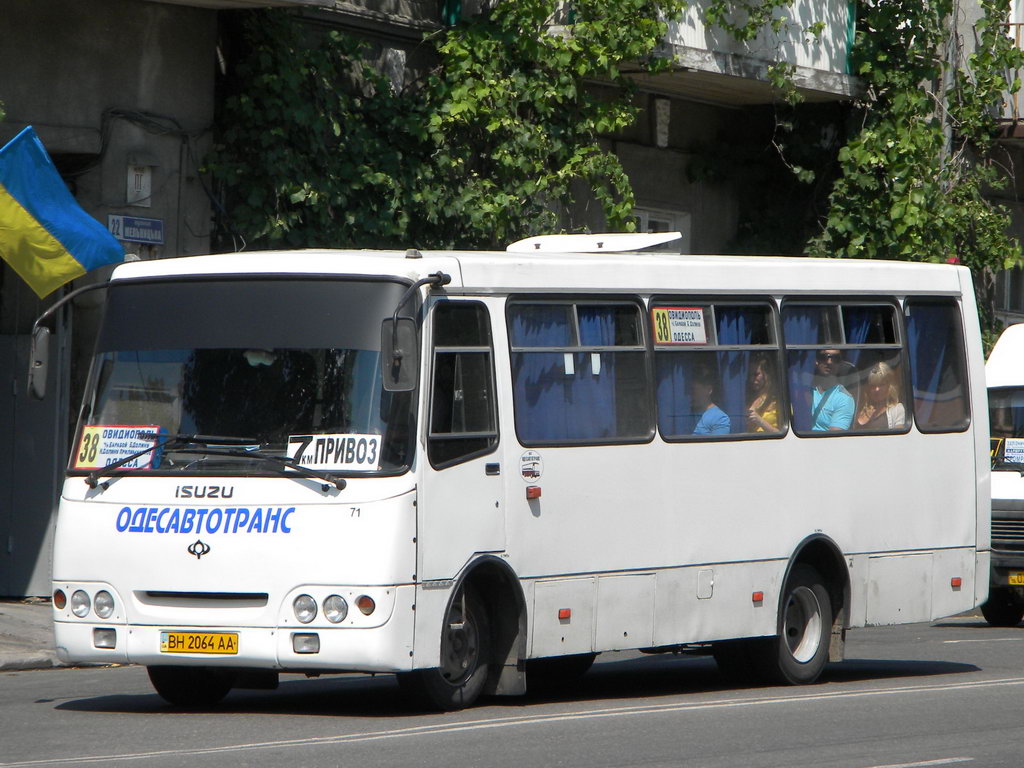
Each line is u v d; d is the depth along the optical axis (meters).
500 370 37.06
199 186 60.59
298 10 62.44
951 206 82.75
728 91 79.44
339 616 33.97
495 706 38.06
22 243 52.97
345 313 35.38
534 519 37.41
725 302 42.69
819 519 43.91
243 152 61.50
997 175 88.88
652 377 40.53
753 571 42.25
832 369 44.97
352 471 34.44
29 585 59.34
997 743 32.97
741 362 42.78
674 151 80.69
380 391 34.75
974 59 87.38
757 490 42.47
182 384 36.06
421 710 36.84
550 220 69.25
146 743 31.69
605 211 70.81
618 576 39.16
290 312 35.72
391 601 34.00
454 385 36.03
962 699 40.12
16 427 59.66
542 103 68.69
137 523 35.41
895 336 46.72
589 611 38.53
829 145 83.06
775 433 43.12
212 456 35.38
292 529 34.34
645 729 34.09
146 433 36.09
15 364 59.75
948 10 82.75
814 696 40.69
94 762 29.06
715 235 82.88
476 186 67.75
